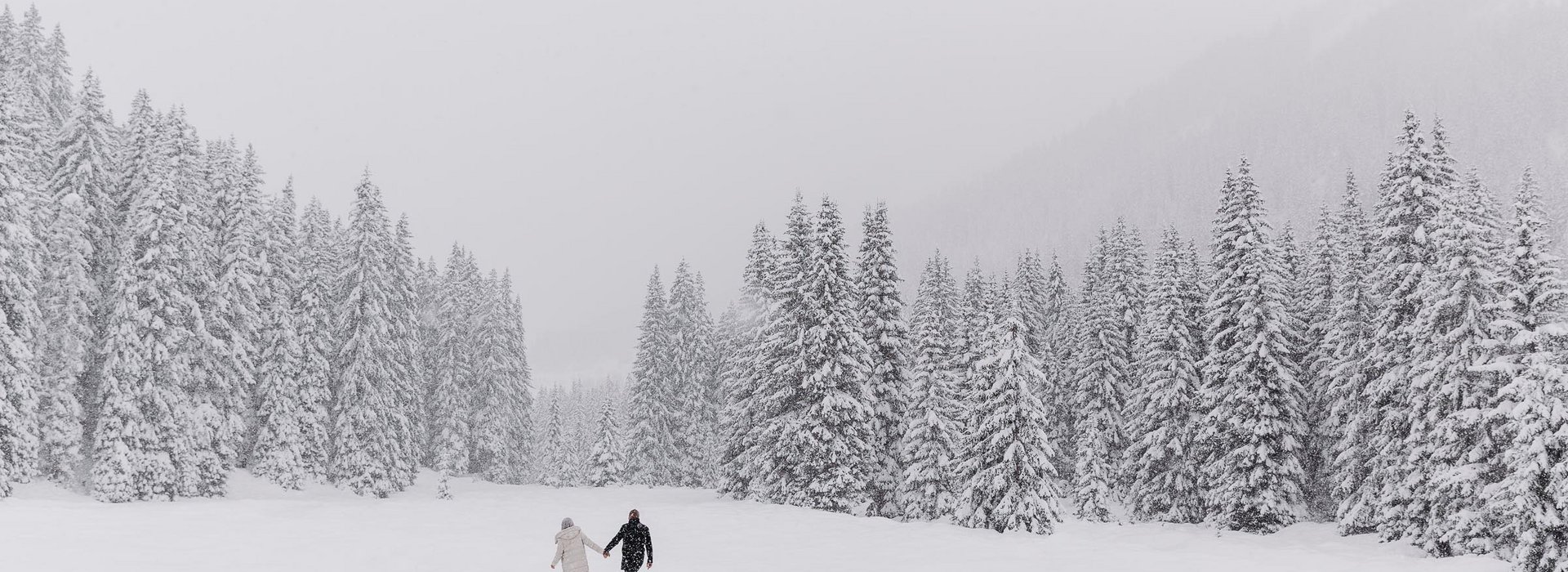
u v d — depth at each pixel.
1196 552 20.67
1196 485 30.44
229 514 23.44
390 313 38.72
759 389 33.31
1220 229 29.50
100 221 29.00
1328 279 30.06
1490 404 19.72
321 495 34.16
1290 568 18.30
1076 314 41.16
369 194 38.59
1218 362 28.88
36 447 25.08
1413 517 21.97
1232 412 28.05
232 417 32.56
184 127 31.25
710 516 27.05
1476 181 21.53
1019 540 22.14
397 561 16.86
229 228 33.78
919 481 30.03
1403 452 22.78
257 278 34.97
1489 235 20.98
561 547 13.94
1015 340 25.70
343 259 39.72
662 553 19.44
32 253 25.67
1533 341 17.19
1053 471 24.92
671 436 49.38
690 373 49.69
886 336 33.03
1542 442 16.41
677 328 50.28
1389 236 23.06
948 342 36.16
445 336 49.47
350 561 16.56
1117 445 35.25
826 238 31.75
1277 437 27.62
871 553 19.98
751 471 34.00
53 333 27.00
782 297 32.75
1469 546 19.33
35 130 27.73
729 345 49.06
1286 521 26.75
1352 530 25.17
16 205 25.11
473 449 51.12
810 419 30.64
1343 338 26.64
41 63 29.98
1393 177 23.97
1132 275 37.12
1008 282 45.25
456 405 49.44
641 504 32.62
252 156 35.47
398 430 39.12
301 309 37.31
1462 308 20.69
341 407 36.88
